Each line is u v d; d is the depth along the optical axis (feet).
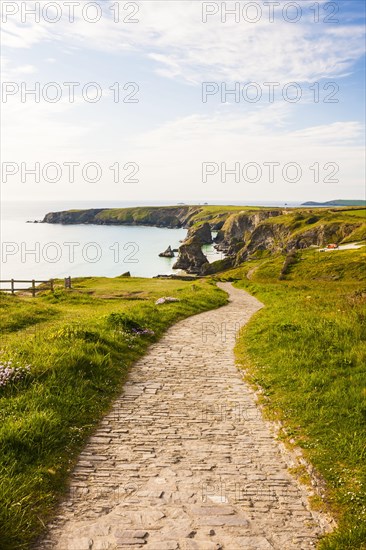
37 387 33.01
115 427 30.19
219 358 49.70
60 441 26.66
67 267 428.15
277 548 18.31
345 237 417.90
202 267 469.57
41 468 23.30
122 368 43.37
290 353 45.93
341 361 41.09
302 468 24.99
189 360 48.65
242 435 29.48
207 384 40.32
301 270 281.74
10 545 17.58
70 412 30.68
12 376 33.96
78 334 47.88
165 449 27.12
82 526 19.27
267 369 43.14
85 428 29.30
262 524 19.94
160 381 40.86
